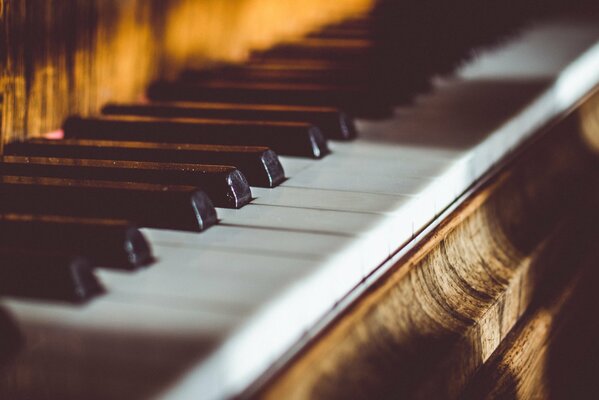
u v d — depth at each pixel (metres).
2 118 0.48
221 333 0.34
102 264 0.37
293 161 0.47
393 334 0.39
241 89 0.56
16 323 0.34
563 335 0.52
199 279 0.36
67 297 0.35
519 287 0.48
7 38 0.48
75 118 0.50
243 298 0.35
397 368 0.38
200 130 0.48
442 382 0.39
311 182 0.45
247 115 0.51
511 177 0.52
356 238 0.39
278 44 0.69
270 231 0.40
